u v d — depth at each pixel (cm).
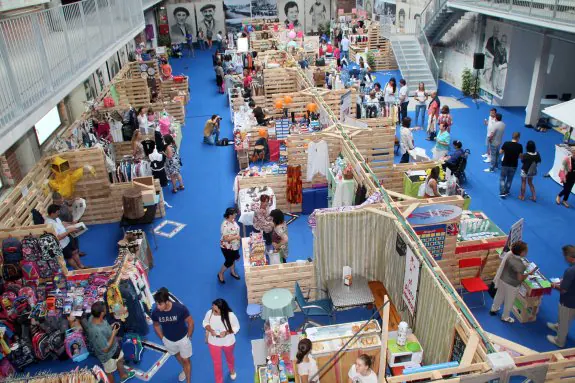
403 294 666
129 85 1705
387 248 716
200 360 690
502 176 1090
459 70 2058
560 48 1602
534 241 941
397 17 2772
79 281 746
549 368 441
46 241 721
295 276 744
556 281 722
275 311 660
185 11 3384
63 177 1002
